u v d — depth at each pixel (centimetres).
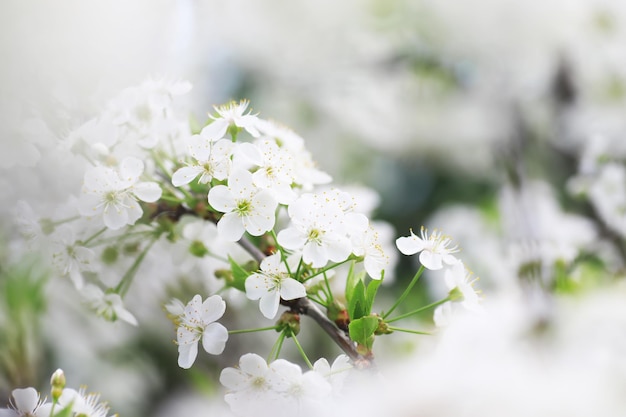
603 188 81
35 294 68
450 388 49
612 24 98
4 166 58
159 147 58
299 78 118
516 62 103
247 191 53
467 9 105
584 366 52
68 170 58
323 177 58
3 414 53
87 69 62
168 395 79
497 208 95
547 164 98
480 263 87
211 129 55
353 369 52
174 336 80
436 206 110
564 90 100
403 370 51
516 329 58
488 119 103
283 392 51
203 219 58
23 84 59
